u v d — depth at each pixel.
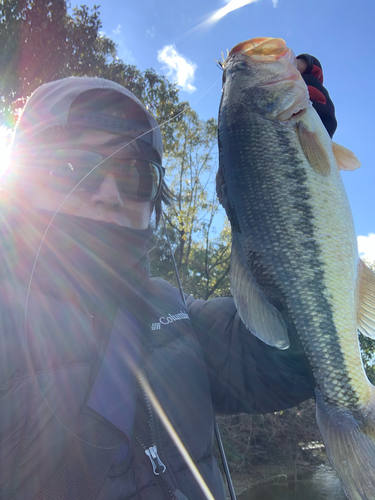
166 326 1.24
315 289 1.27
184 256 13.30
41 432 0.85
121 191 1.31
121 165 1.32
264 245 1.31
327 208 1.36
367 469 1.06
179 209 10.87
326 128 1.61
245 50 1.57
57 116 1.25
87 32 9.41
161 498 0.98
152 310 1.26
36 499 0.84
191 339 1.29
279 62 1.50
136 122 1.42
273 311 1.28
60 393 0.90
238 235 1.36
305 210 1.34
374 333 1.30
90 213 1.23
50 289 1.03
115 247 1.22
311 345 1.23
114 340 1.07
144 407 1.08
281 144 1.39
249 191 1.36
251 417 8.04
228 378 1.32
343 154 1.51
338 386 1.19
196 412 1.15
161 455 1.04
